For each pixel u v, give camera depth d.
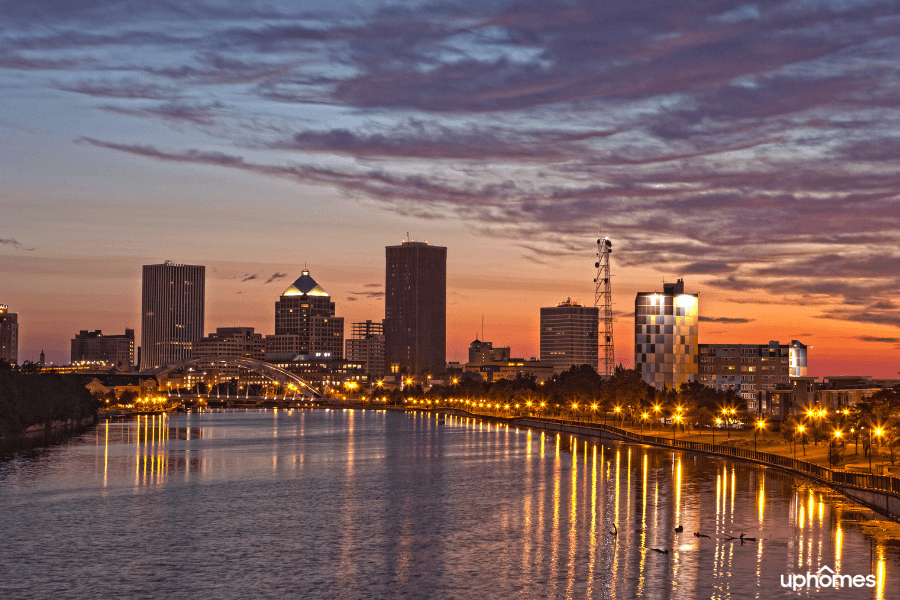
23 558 98.81
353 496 142.88
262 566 94.81
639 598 82.12
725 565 92.25
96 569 94.00
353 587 86.69
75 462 197.88
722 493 137.12
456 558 97.12
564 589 85.00
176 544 105.62
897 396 167.88
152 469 185.12
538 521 117.50
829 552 96.69
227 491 149.88
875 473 145.50
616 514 120.81
